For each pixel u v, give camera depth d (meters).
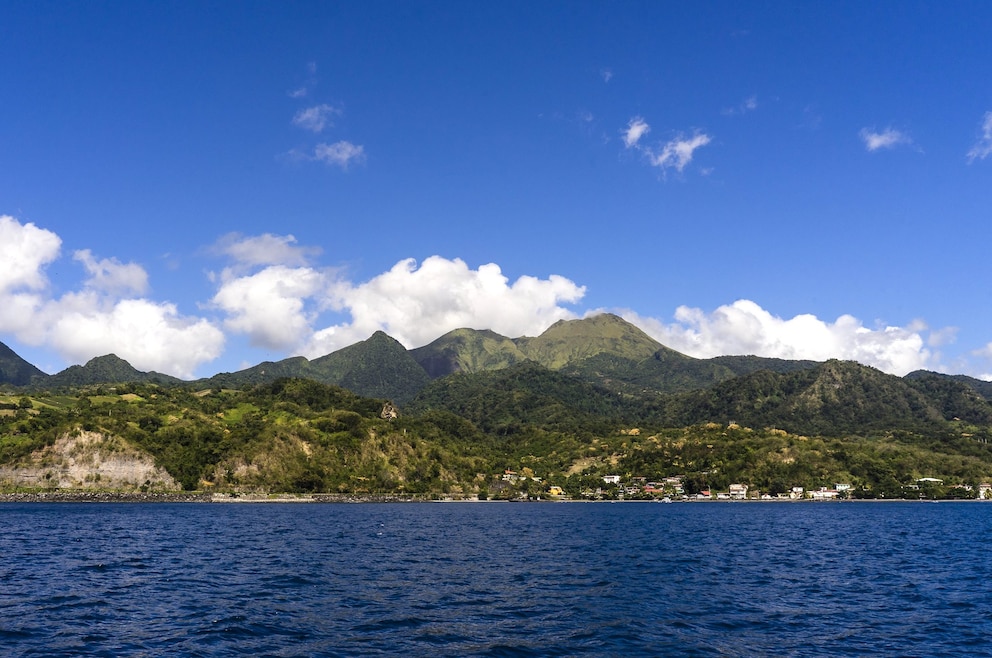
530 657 34.94
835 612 47.12
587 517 176.38
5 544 84.94
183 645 36.19
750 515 192.50
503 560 76.00
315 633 39.19
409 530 120.69
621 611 46.62
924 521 162.50
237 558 74.19
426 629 40.59
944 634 40.88
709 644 37.91
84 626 40.19
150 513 165.25
